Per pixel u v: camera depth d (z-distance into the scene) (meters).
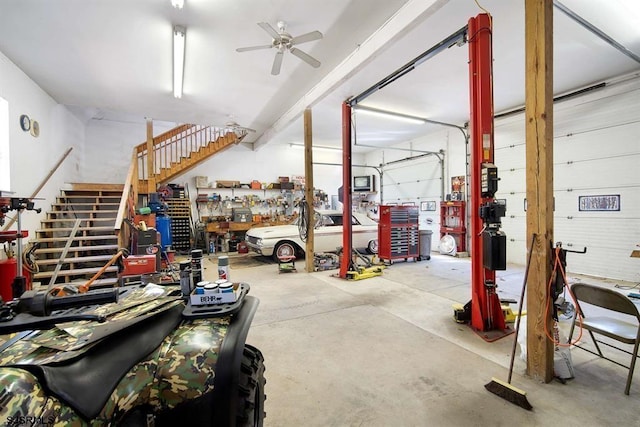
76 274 4.29
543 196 2.11
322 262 6.17
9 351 0.76
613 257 4.94
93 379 0.75
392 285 4.80
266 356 2.51
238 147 9.93
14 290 1.55
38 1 3.09
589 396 1.94
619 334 2.05
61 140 6.18
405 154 9.73
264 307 3.77
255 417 1.21
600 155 5.08
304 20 3.53
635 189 4.70
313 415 1.79
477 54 2.94
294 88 5.44
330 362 2.41
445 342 2.76
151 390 0.95
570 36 3.81
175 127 8.99
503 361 2.42
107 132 8.30
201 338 1.05
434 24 3.64
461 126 7.80
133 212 5.53
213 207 9.55
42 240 4.70
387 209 6.52
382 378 2.18
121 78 4.88
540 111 2.11
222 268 1.49
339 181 11.57
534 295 2.17
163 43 3.89
